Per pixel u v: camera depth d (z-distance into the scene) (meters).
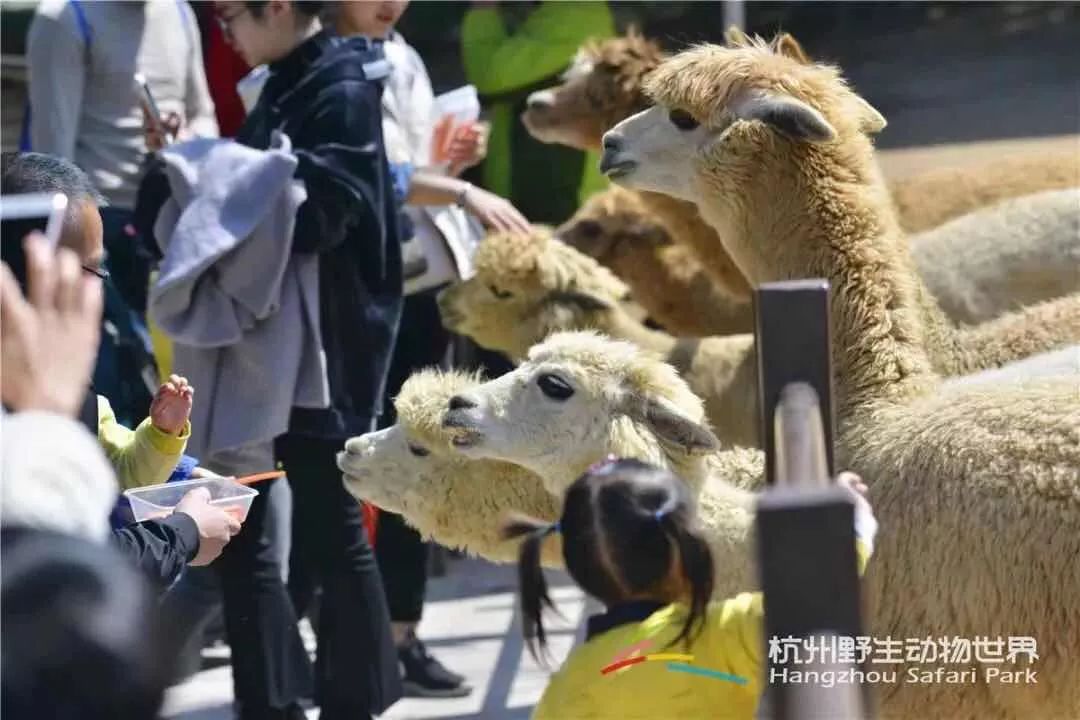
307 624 8.51
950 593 4.46
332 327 5.91
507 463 5.34
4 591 2.22
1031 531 4.34
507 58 8.88
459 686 7.21
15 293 2.54
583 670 3.42
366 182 5.76
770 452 3.21
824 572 2.51
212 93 8.33
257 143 5.95
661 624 3.38
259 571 5.69
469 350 8.74
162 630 2.31
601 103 7.82
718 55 5.58
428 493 5.42
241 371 5.82
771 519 2.52
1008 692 4.40
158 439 4.35
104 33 7.14
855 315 5.18
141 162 7.31
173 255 5.65
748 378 6.95
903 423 4.79
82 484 2.42
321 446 5.91
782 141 5.34
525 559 3.69
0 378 2.51
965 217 8.02
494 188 9.11
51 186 3.98
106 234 6.78
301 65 5.95
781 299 3.22
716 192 5.51
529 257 7.23
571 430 4.66
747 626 3.37
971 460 4.49
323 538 5.94
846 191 5.31
